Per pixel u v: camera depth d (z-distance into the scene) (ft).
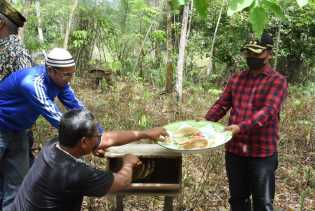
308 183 16.43
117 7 43.55
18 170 11.43
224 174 16.34
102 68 38.22
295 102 26.21
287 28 38.73
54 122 9.78
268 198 10.69
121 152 9.90
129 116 22.49
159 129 9.69
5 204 11.51
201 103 28.84
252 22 5.96
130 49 43.60
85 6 42.14
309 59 40.60
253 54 10.34
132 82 35.78
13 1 27.43
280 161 18.81
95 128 7.77
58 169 7.58
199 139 9.50
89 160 15.92
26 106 10.63
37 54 28.68
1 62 11.25
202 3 6.46
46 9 40.52
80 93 31.91
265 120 10.16
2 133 10.87
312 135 21.93
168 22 33.04
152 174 10.39
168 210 11.03
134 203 13.93
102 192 7.91
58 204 7.66
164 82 37.32
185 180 14.73
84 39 40.24
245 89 10.87
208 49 41.63
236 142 10.92
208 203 14.12
